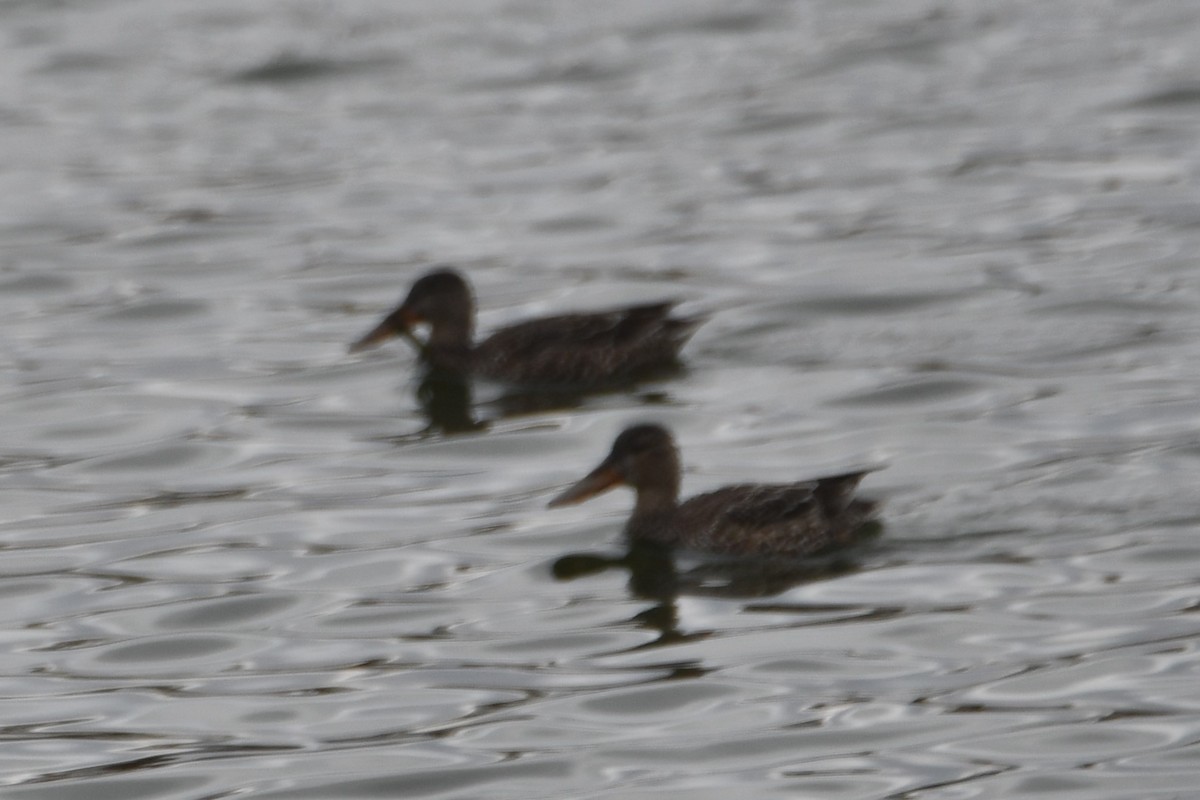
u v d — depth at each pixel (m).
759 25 36.69
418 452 17.84
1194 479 15.91
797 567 14.73
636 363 19.95
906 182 26.86
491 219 26.30
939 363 19.56
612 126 30.72
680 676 12.83
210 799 11.32
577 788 11.33
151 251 25.28
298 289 23.55
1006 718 11.97
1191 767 11.20
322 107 32.62
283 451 17.98
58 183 28.73
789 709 12.26
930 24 35.94
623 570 14.88
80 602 14.51
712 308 22.03
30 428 18.73
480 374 20.11
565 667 13.06
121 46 36.59
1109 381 18.70
